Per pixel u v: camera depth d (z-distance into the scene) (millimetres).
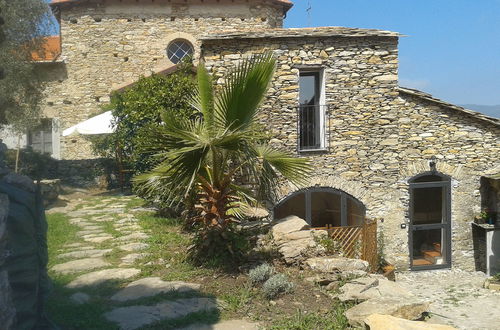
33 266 3818
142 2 20375
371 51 11023
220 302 6082
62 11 20219
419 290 10445
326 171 11008
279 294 6348
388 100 11164
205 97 7332
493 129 11633
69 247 8672
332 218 11203
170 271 7234
